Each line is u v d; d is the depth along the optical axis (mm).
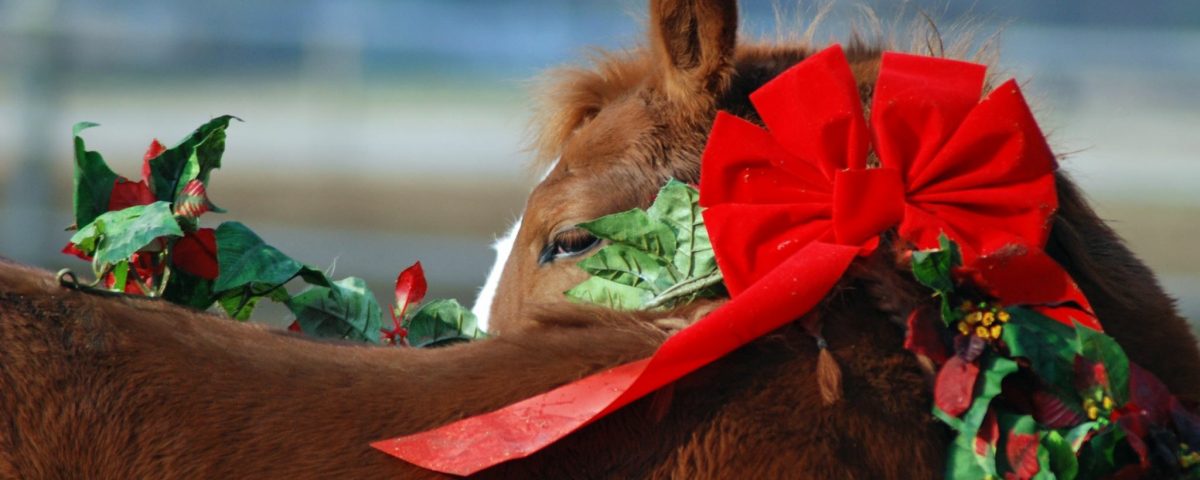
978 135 4105
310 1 21625
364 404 4055
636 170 4297
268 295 4320
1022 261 4090
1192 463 4082
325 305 4352
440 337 4355
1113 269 4211
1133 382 4102
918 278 4066
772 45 4418
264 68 21266
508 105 21047
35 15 11836
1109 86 19188
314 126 18984
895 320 4105
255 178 16109
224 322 4125
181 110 20062
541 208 4328
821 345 4082
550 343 4094
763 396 4070
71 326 4047
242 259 4258
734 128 4148
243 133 18516
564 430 4023
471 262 11359
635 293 4184
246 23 21219
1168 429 4102
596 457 4059
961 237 4117
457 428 4035
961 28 4484
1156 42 19797
